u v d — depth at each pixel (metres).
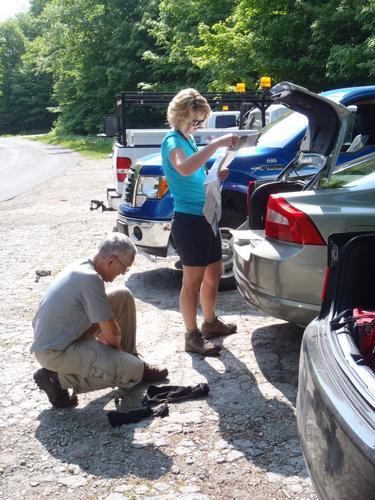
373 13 14.82
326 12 16.62
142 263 7.66
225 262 6.18
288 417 3.69
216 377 4.26
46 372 3.87
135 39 40.00
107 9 44.66
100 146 37.91
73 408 3.91
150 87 33.28
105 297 3.78
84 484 3.09
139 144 8.48
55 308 3.75
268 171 6.20
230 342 4.89
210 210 4.19
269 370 4.35
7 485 3.10
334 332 2.59
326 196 3.96
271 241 4.14
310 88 18.20
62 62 49.72
